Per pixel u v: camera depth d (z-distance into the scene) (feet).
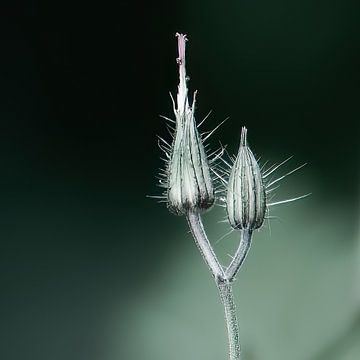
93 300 0.79
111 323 0.79
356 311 0.78
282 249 0.80
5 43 0.80
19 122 0.81
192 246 0.80
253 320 0.78
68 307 0.79
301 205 0.81
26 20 0.81
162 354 0.78
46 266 0.80
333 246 0.80
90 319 0.79
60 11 0.81
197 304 0.79
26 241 0.80
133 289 0.80
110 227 0.81
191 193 0.55
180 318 0.79
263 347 0.77
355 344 0.77
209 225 0.78
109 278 0.80
